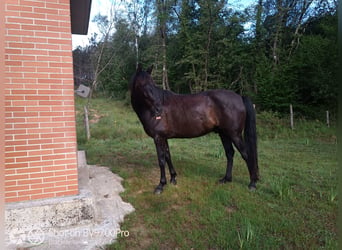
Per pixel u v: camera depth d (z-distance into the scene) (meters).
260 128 10.01
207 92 3.79
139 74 3.38
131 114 14.09
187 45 15.51
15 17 2.31
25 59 2.35
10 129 2.32
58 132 2.51
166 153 3.76
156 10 16.88
